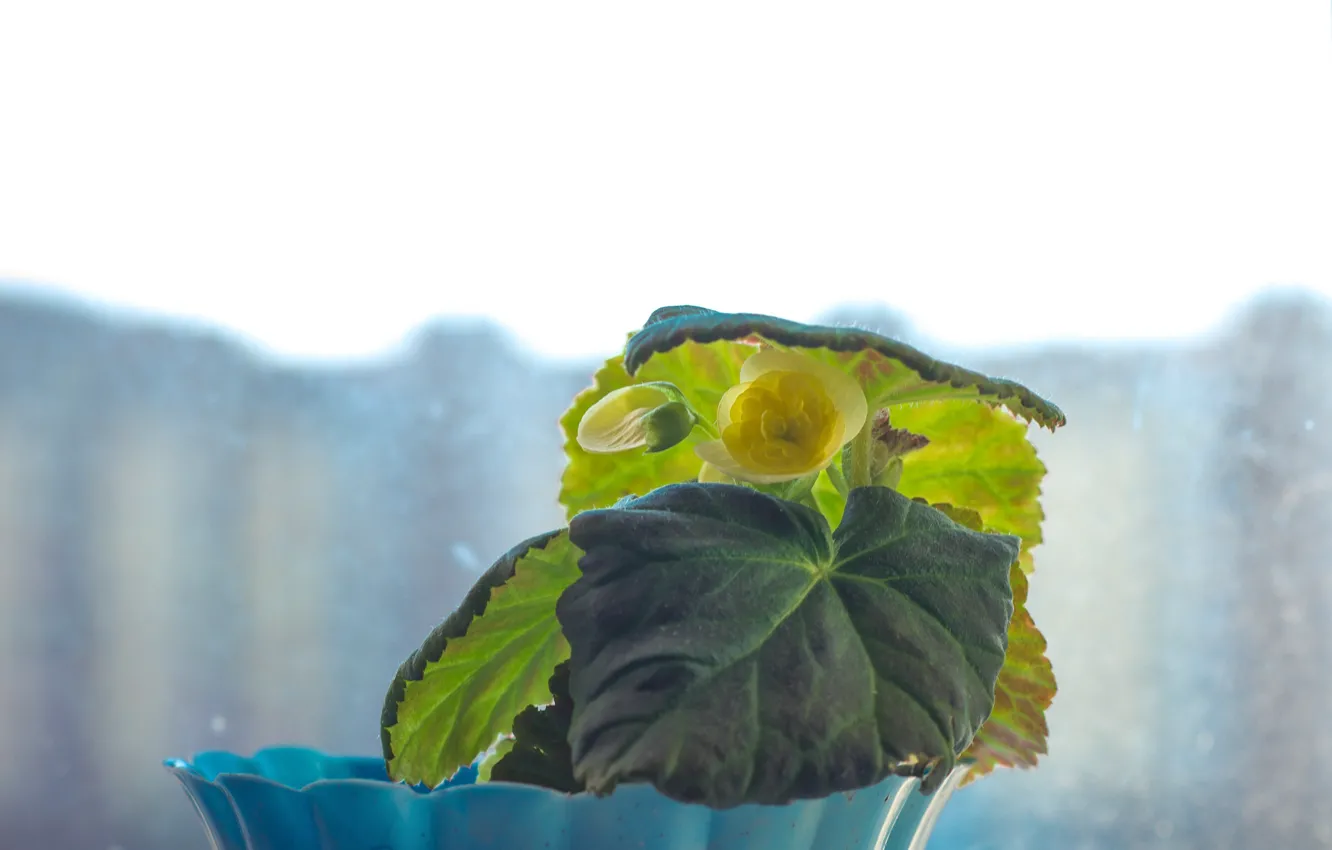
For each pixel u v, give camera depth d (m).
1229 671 0.89
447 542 0.97
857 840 0.52
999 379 0.54
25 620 0.97
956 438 0.63
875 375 0.56
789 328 0.52
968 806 0.90
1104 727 0.89
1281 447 0.89
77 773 0.97
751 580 0.52
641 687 0.50
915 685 0.51
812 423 0.54
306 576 0.98
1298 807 0.87
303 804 0.52
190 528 0.98
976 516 0.59
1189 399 0.90
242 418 0.98
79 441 0.98
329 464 0.98
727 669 0.50
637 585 0.51
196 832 0.97
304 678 0.97
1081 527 0.90
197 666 0.97
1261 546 0.89
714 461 0.54
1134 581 0.90
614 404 0.58
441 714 0.57
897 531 0.54
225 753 0.60
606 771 0.49
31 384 0.98
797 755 0.49
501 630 0.56
